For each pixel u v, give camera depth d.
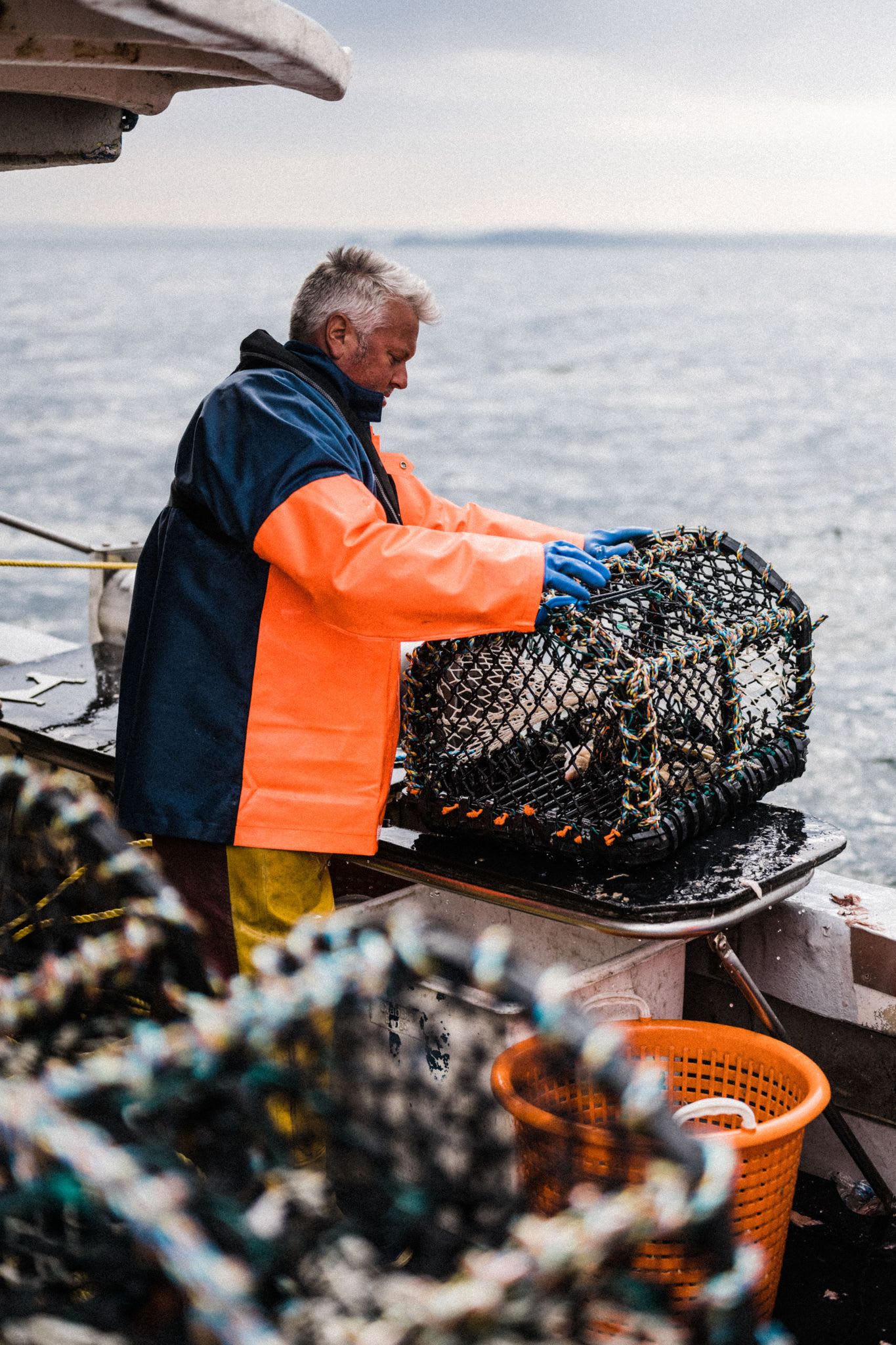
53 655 4.59
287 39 2.08
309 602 2.69
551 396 103.06
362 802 2.71
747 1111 2.23
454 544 2.57
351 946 1.13
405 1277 1.04
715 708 2.97
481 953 1.01
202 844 2.74
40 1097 0.97
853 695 13.23
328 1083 1.22
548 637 2.68
